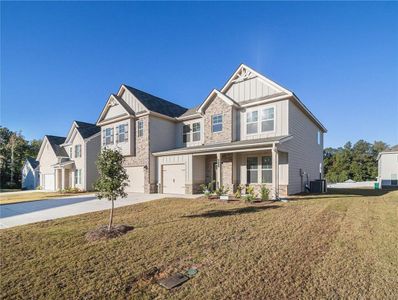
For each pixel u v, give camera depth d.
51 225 7.61
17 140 42.69
